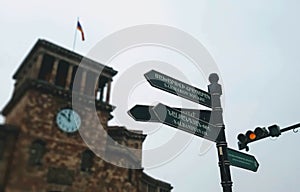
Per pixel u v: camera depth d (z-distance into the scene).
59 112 21.17
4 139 18.53
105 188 22.00
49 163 19.33
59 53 23.11
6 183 17.33
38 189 18.23
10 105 22.59
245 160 17.88
